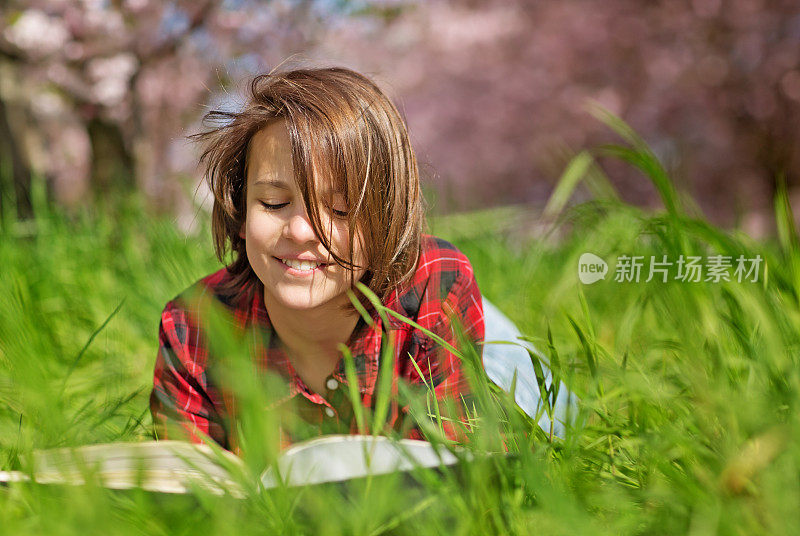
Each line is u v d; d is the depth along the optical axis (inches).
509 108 438.3
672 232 53.1
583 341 47.0
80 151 432.5
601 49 398.0
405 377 58.4
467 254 121.1
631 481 40.3
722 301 54.1
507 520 36.9
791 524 31.7
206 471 39.6
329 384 57.6
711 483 34.9
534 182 452.4
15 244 101.0
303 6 286.0
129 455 40.3
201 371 57.5
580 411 42.6
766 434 35.2
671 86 378.3
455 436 46.8
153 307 88.7
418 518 35.6
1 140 171.0
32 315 69.2
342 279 50.6
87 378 65.6
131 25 240.8
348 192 48.5
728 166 384.8
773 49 358.9
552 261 106.2
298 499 34.9
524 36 435.5
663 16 377.4
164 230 108.9
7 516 35.8
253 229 49.6
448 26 450.6
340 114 48.9
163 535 34.0
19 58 236.2
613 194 58.8
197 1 245.1
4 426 50.5
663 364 50.6
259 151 49.4
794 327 44.7
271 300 56.4
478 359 44.1
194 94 277.3
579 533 32.2
